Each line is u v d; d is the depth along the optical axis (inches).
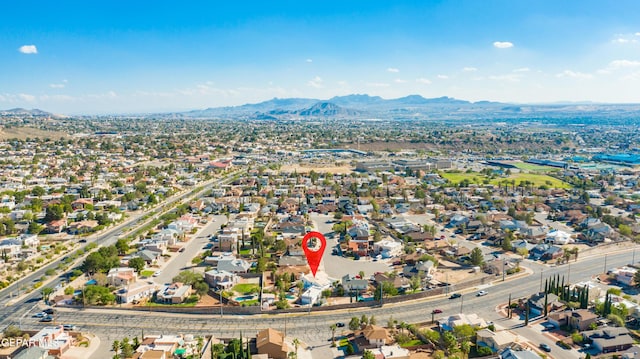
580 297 7244.1
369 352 5900.6
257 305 7470.5
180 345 6279.5
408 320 7086.6
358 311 7431.1
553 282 7765.8
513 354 5723.4
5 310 7500.0
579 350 6161.4
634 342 6220.5
